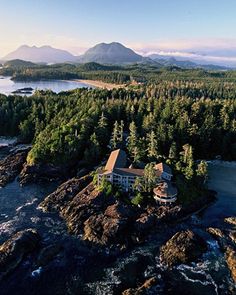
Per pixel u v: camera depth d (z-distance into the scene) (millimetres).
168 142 135125
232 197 105312
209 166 134625
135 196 93750
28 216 88688
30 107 178500
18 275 66750
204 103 171375
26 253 72250
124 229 81562
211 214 94250
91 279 66562
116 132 133500
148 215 86188
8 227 82750
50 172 116188
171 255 73438
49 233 81000
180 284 65750
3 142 159750
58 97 193875
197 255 74312
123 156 113938
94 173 107625
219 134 145875
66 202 94562
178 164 107500
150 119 147125
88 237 78562
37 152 117812
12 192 103625
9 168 118125
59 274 67500
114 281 66188
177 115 156250
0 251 70250
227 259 73375
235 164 137625
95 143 125812
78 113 154000
